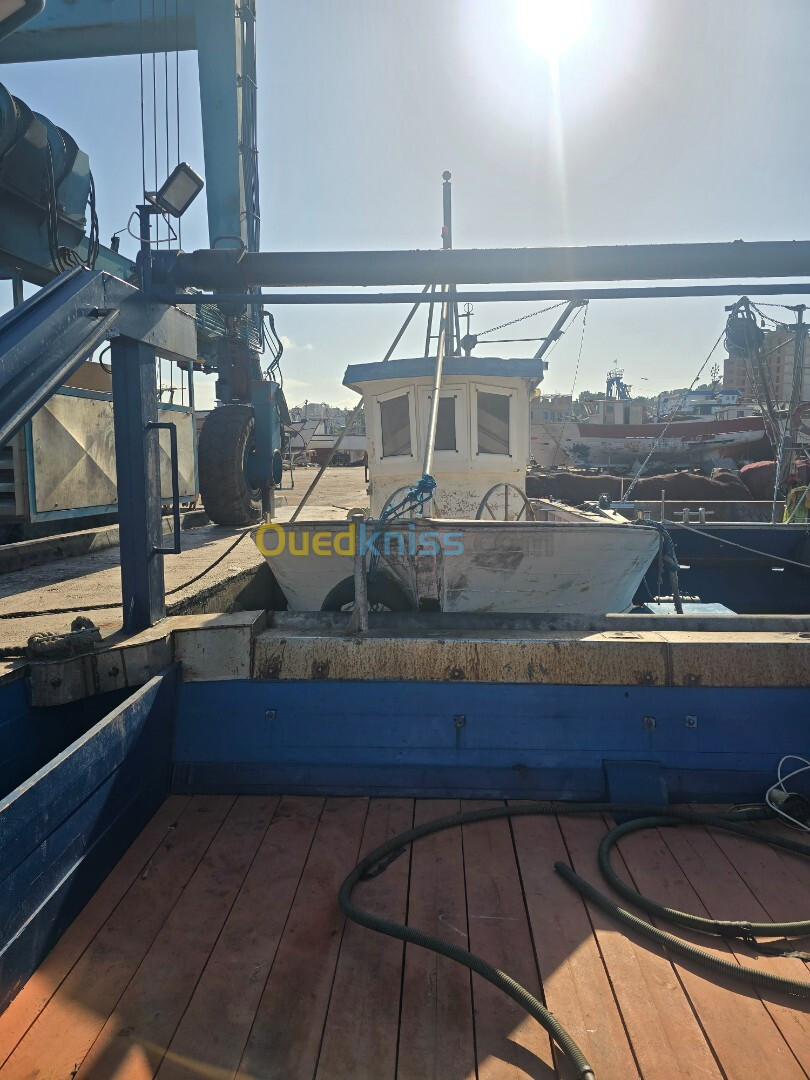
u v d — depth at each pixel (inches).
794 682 143.4
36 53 407.5
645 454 1268.5
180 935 102.5
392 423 257.9
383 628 158.6
